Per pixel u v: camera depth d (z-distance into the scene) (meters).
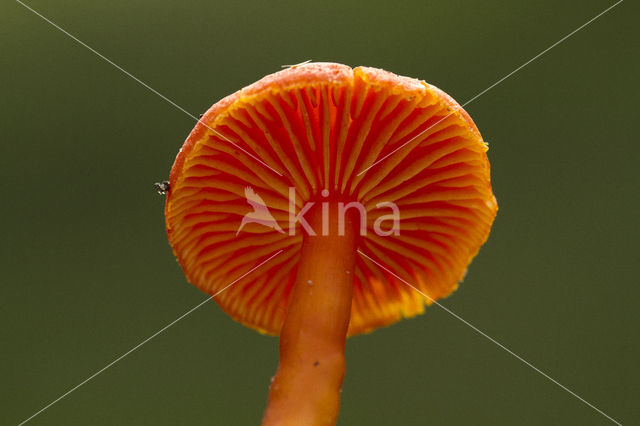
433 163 0.09
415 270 0.09
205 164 0.08
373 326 0.10
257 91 0.08
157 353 0.15
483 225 0.09
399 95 0.08
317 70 0.08
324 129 0.08
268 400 0.08
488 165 0.09
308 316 0.08
